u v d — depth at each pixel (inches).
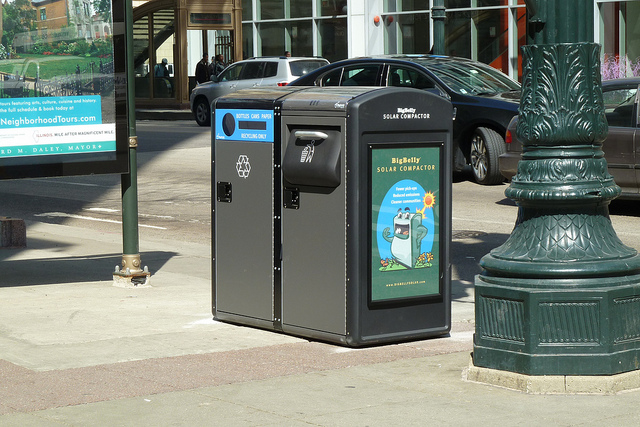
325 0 1483.8
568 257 239.6
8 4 349.4
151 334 305.4
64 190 712.4
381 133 281.6
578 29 243.3
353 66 728.3
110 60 366.3
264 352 281.6
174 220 572.1
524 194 244.5
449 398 234.7
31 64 355.9
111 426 214.2
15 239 479.5
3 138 352.5
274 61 1194.0
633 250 249.4
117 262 439.8
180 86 1453.0
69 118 361.1
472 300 369.4
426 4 1365.7
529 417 219.5
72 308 344.5
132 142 375.6
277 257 301.6
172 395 237.5
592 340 237.5
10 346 289.0
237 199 312.2
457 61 717.9
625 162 542.9
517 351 241.9
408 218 289.6
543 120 242.5
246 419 218.7
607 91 555.5
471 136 679.1
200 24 1456.7
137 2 1721.2
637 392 238.4
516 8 1246.3
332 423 215.9
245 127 307.0
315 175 283.7
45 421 217.6
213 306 325.1
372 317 285.9
